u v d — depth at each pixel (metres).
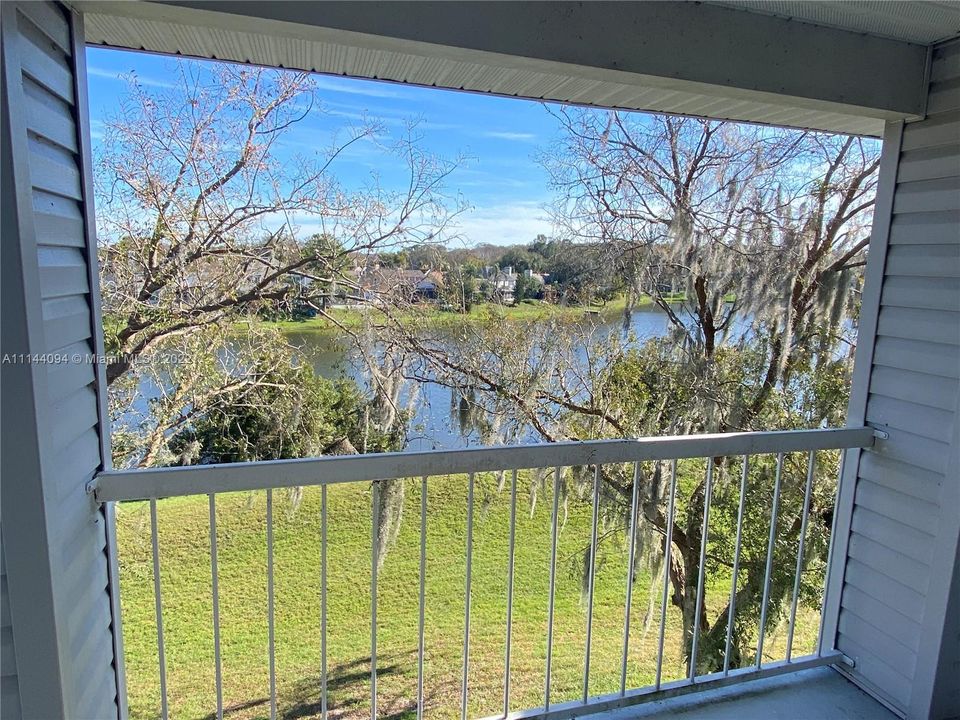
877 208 2.04
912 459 1.90
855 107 1.80
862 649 2.06
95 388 1.35
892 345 1.98
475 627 4.62
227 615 4.04
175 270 3.96
